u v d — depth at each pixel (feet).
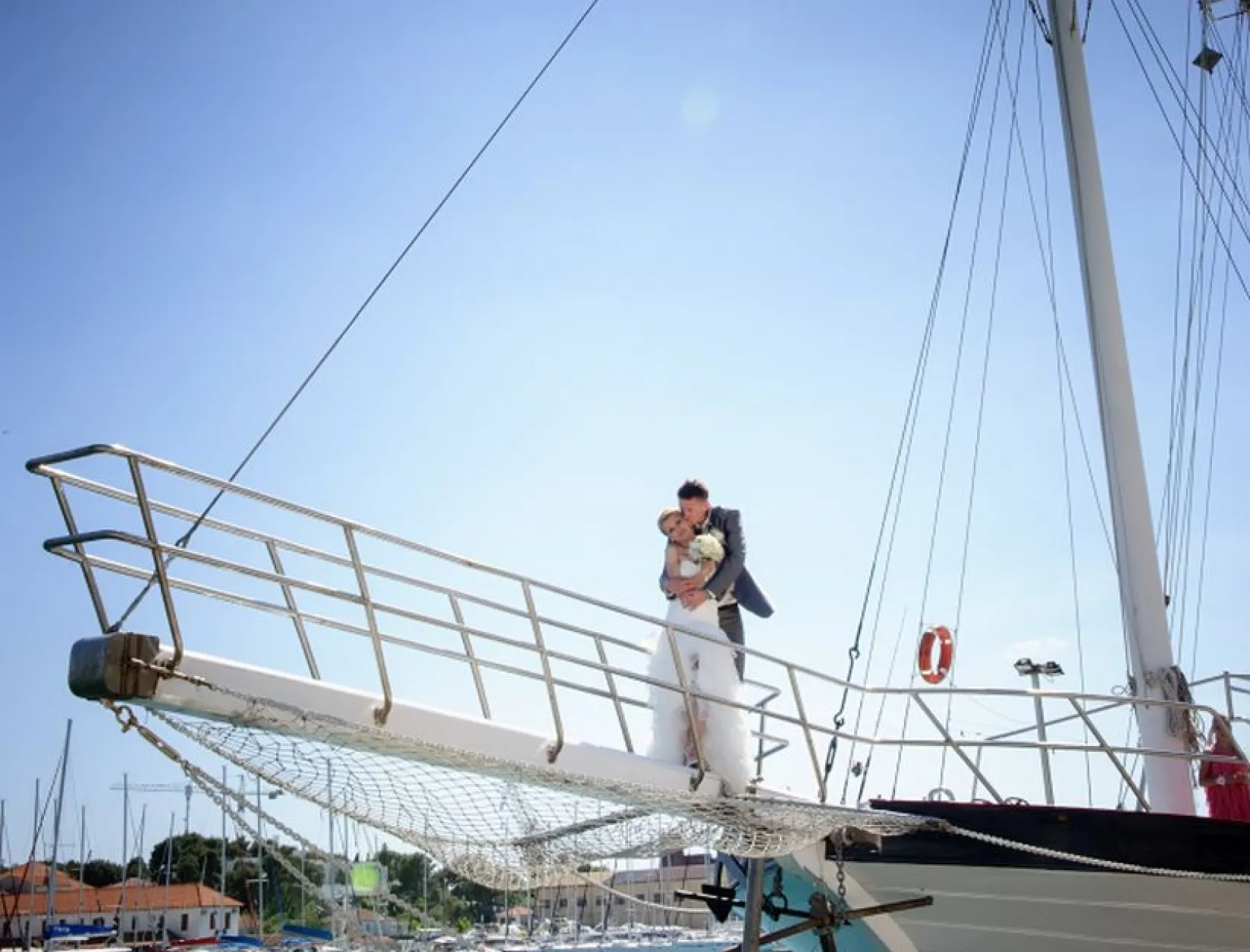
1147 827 26.30
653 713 26.35
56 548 17.85
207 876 279.49
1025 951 27.48
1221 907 26.22
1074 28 44.21
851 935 28.96
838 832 27.81
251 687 18.54
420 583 21.38
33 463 17.44
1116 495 38.32
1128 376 39.70
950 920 27.71
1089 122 43.11
